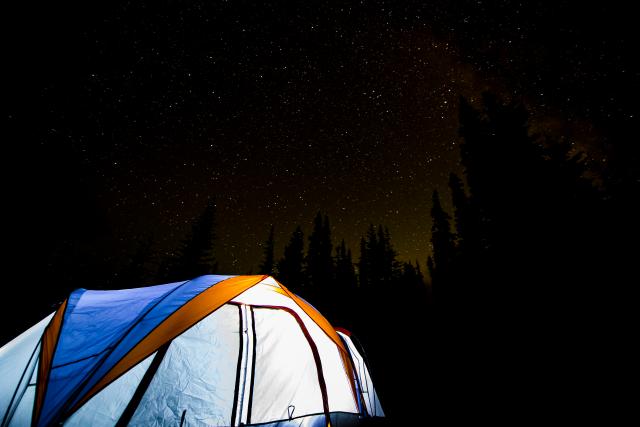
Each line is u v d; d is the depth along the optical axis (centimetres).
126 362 227
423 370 968
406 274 3381
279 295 396
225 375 336
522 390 616
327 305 2638
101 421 249
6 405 216
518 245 1030
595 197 1007
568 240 907
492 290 1105
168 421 275
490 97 1586
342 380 412
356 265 3731
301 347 392
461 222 1902
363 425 404
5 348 278
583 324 725
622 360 589
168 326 258
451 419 517
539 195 1057
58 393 210
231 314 394
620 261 789
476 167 1460
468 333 1148
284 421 327
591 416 477
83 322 286
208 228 2489
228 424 300
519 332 854
